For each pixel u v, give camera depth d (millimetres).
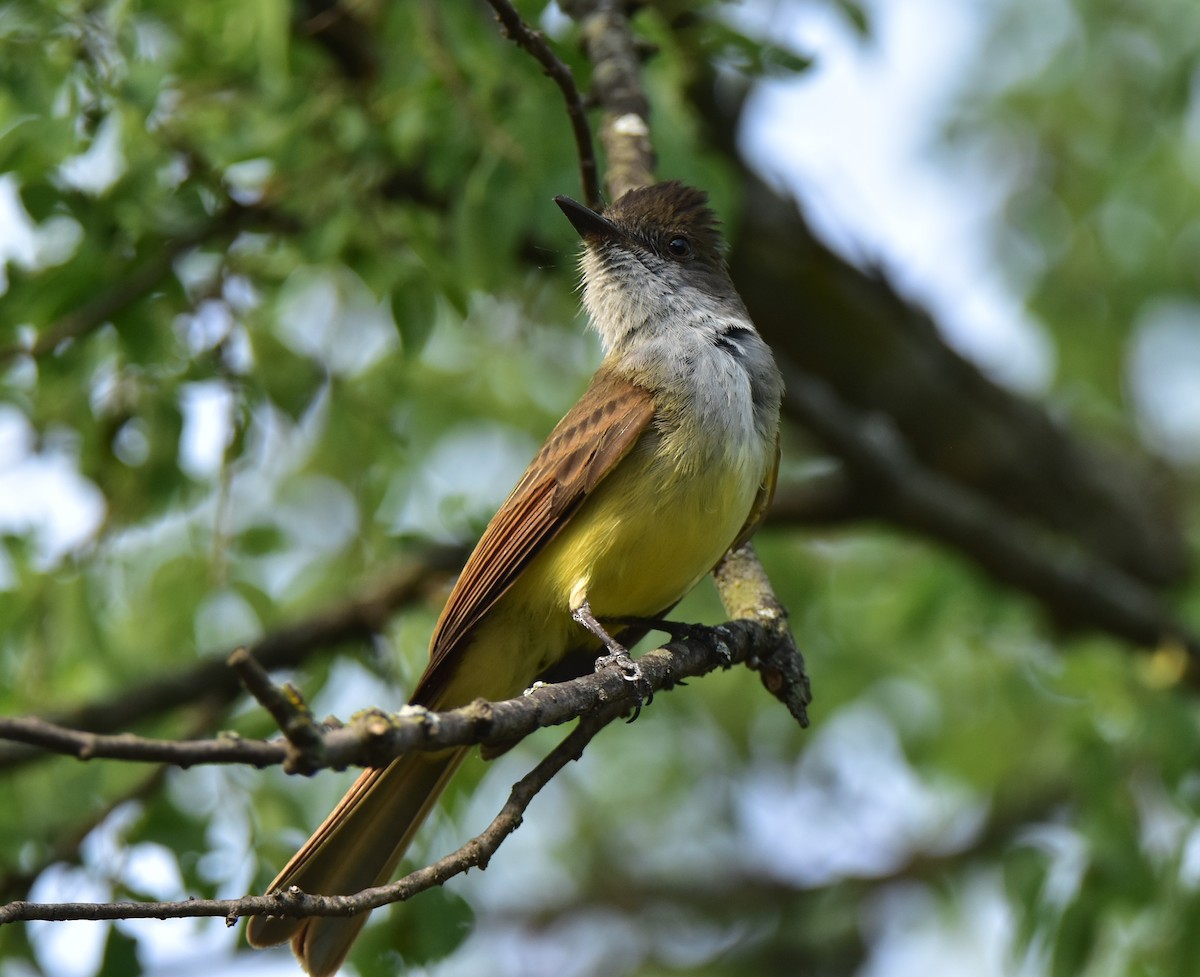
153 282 10148
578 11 10258
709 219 10250
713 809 17188
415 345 10164
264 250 11141
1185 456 18281
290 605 12477
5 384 11047
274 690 4645
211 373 10516
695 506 8820
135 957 9227
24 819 10398
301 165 9875
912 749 14672
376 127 10047
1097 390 16562
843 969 16453
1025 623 14375
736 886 16922
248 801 10016
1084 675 11836
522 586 9016
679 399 8938
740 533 9578
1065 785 15578
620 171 9930
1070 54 15633
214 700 11367
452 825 9789
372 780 8094
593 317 9992
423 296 10141
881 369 14023
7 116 9383
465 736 5461
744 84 12516
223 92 10602
